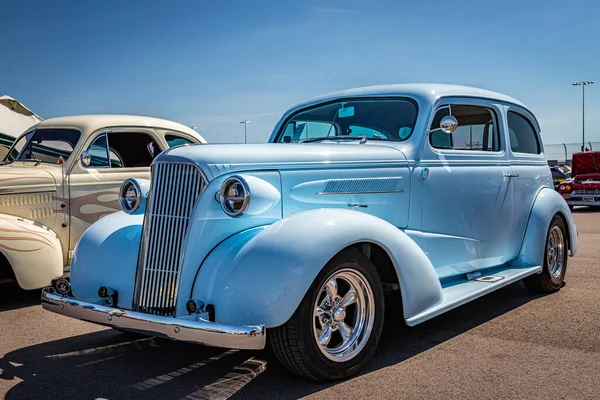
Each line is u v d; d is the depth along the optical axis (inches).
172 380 129.6
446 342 154.5
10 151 261.4
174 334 113.0
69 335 168.9
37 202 222.2
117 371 136.3
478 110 189.5
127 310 120.2
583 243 352.5
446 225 169.2
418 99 169.5
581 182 634.8
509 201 195.5
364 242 132.0
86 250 144.2
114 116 255.9
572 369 132.2
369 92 180.9
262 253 116.1
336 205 142.0
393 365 136.3
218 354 147.9
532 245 202.2
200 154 126.2
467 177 175.9
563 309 189.8
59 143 244.7
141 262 128.3
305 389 122.1
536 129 226.4
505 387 121.8
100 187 241.0
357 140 169.2
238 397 118.6
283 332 118.0
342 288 131.4
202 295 120.0
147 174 256.4
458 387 122.1
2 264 212.7
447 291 161.5
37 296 225.5
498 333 162.6
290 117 197.2
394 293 145.9
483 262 185.5
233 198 122.3
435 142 169.9
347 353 127.5
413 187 158.9
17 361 144.9
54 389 125.3
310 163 139.6
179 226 124.4
